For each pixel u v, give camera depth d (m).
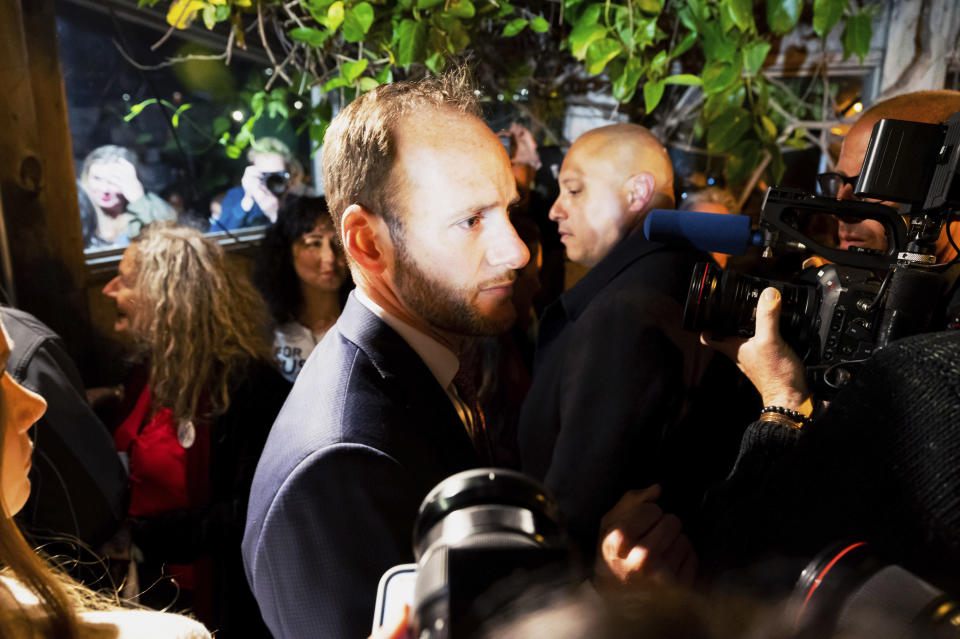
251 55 2.82
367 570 0.69
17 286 1.87
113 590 1.53
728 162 2.28
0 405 0.56
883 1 2.13
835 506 0.54
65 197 1.98
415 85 0.82
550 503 0.45
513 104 2.61
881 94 2.19
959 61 2.05
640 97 2.47
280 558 0.70
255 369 1.59
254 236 3.09
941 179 0.77
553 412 1.55
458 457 0.82
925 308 0.79
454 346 0.93
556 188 2.66
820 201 0.92
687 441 1.38
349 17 1.88
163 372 1.53
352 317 0.83
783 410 0.86
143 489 1.56
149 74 2.57
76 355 2.05
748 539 0.63
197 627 0.63
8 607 0.55
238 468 1.57
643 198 1.67
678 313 1.35
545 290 2.67
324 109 2.45
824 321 0.89
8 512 0.61
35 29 1.85
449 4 1.91
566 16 2.02
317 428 0.72
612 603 0.29
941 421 0.49
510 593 0.31
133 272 1.69
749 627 0.36
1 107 1.77
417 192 0.77
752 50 1.87
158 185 2.72
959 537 0.45
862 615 0.37
